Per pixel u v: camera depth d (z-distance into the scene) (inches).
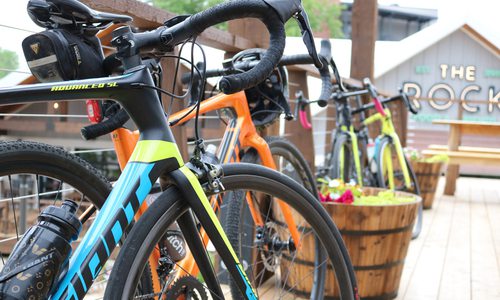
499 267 118.7
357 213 88.5
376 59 426.6
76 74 41.1
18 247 37.1
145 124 42.1
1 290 35.0
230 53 92.1
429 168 195.6
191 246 44.6
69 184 44.7
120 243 47.6
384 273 93.0
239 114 66.5
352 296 57.7
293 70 118.5
